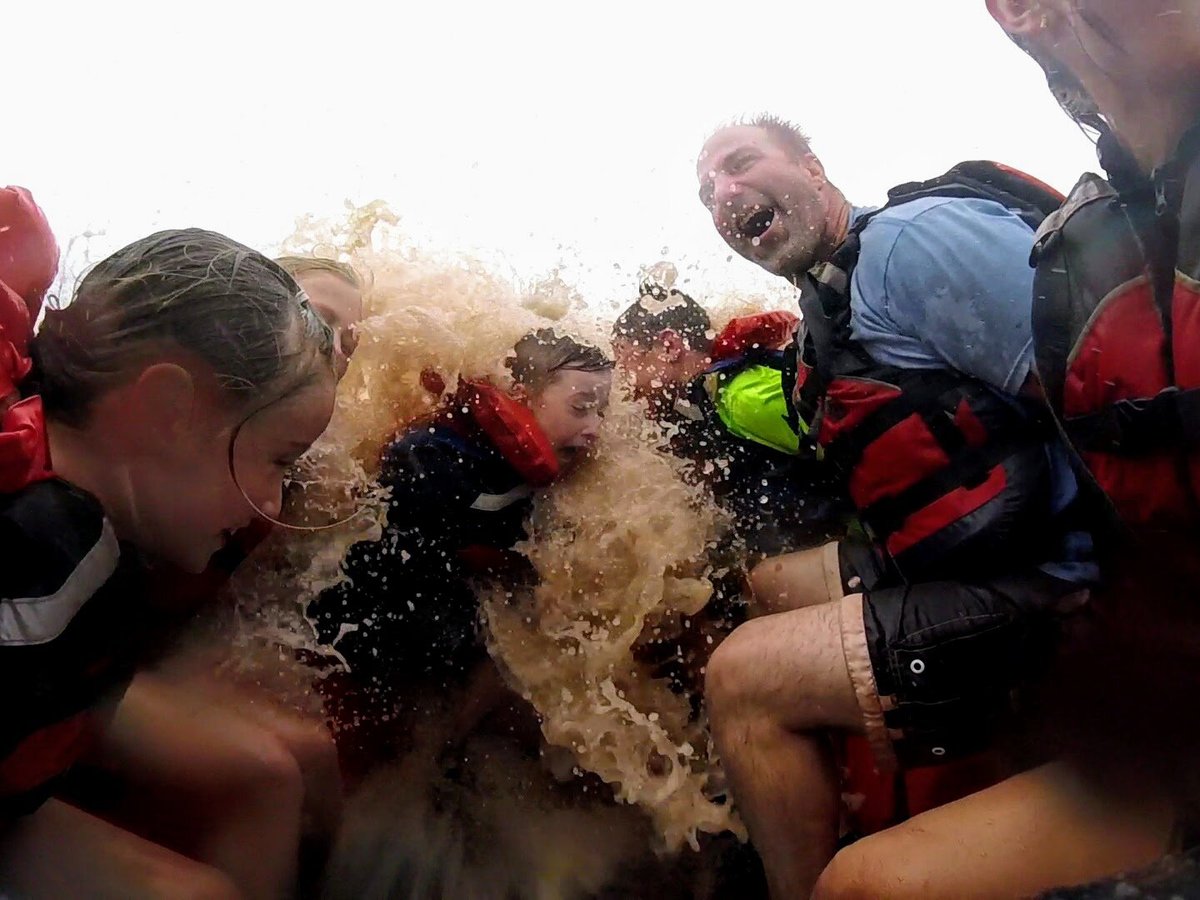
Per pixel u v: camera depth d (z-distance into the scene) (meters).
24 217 0.74
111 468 0.76
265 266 0.81
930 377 0.96
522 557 1.17
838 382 1.01
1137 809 0.83
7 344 0.71
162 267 0.77
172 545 0.82
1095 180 0.87
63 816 0.86
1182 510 0.82
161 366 0.75
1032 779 0.89
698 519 1.21
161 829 0.92
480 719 1.13
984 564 0.96
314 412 0.84
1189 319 0.77
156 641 0.91
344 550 1.08
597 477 1.20
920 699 0.94
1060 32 0.86
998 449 0.95
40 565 0.69
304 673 1.03
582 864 1.08
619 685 1.16
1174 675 0.84
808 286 1.05
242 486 0.82
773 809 0.99
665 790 1.12
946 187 1.01
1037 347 0.88
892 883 0.85
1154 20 0.78
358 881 1.03
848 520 1.18
